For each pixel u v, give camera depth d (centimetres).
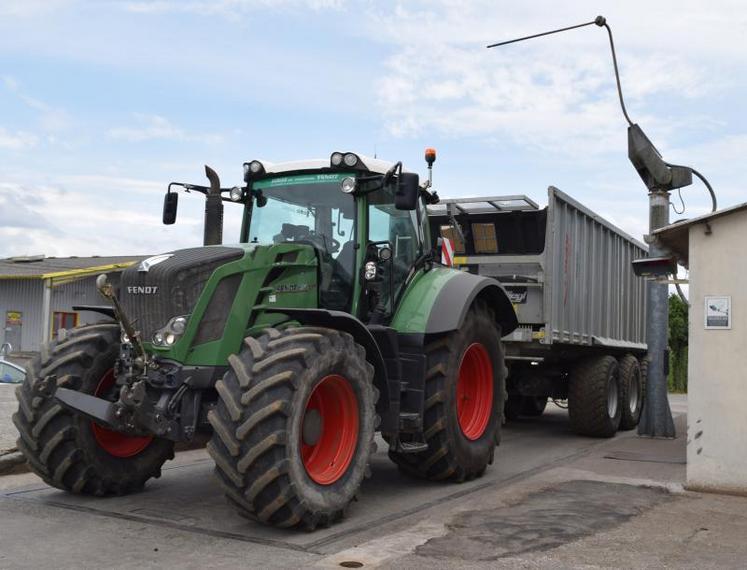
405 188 600
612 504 599
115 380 599
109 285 524
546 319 970
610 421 1057
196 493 629
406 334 667
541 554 462
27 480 662
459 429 695
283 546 478
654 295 1073
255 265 571
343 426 555
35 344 2853
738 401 632
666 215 1039
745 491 627
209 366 538
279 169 681
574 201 1038
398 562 446
